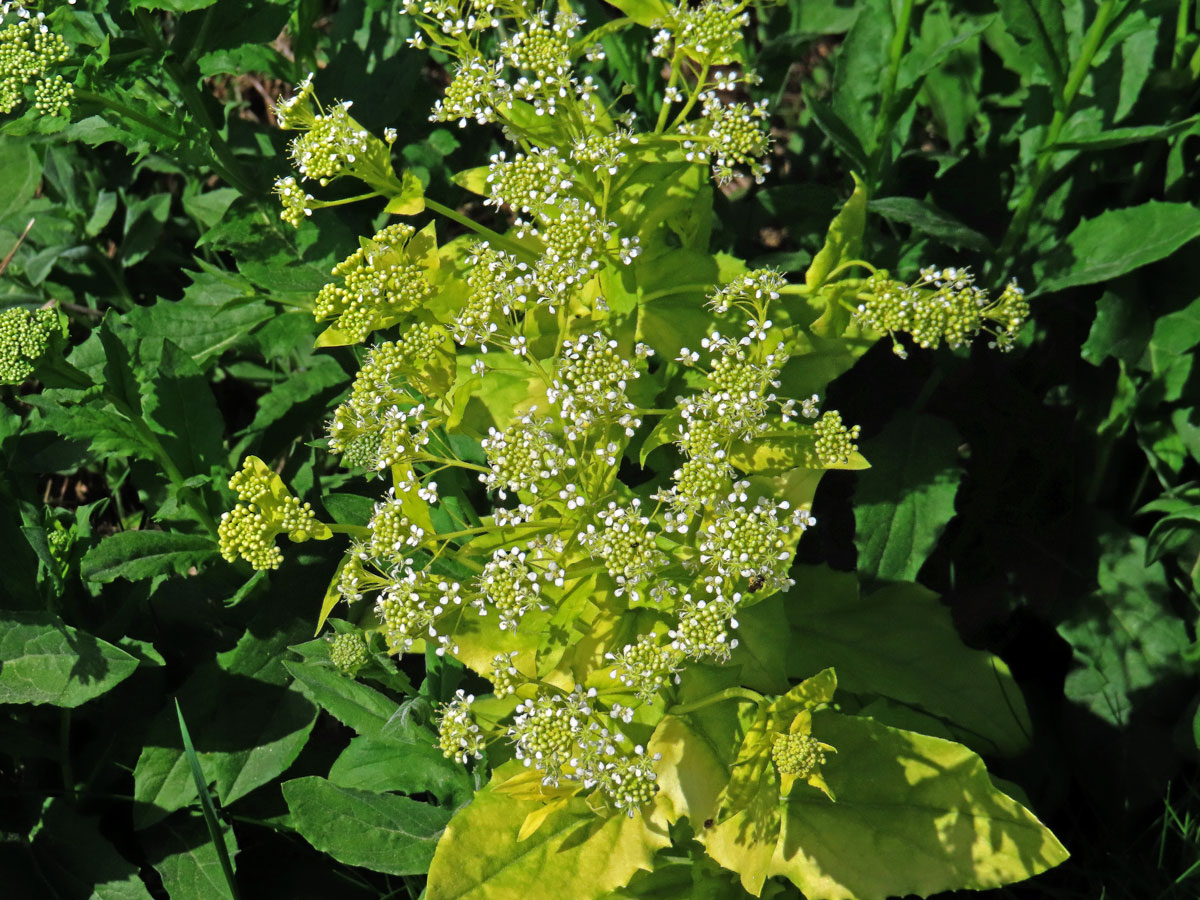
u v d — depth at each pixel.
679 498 0.34
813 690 0.34
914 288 0.35
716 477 0.34
